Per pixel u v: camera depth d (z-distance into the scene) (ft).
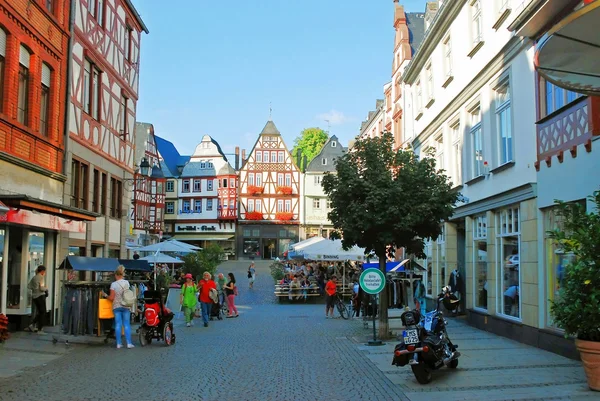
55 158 58.29
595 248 27.81
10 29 48.80
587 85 28.53
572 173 38.65
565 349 38.91
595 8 21.36
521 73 47.37
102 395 27.84
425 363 30.71
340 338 51.85
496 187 53.26
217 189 234.79
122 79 80.84
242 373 34.01
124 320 44.88
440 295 44.42
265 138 235.81
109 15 75.00
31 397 27.30
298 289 108.06
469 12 61.93
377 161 49.19
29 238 53.83
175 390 29.07
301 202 233.76
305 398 27.48
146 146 201.87
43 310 51.93
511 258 50.52
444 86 71.46
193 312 68.95
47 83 57.47
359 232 49.06
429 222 49.11
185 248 87.97
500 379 31.71
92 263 48.37
